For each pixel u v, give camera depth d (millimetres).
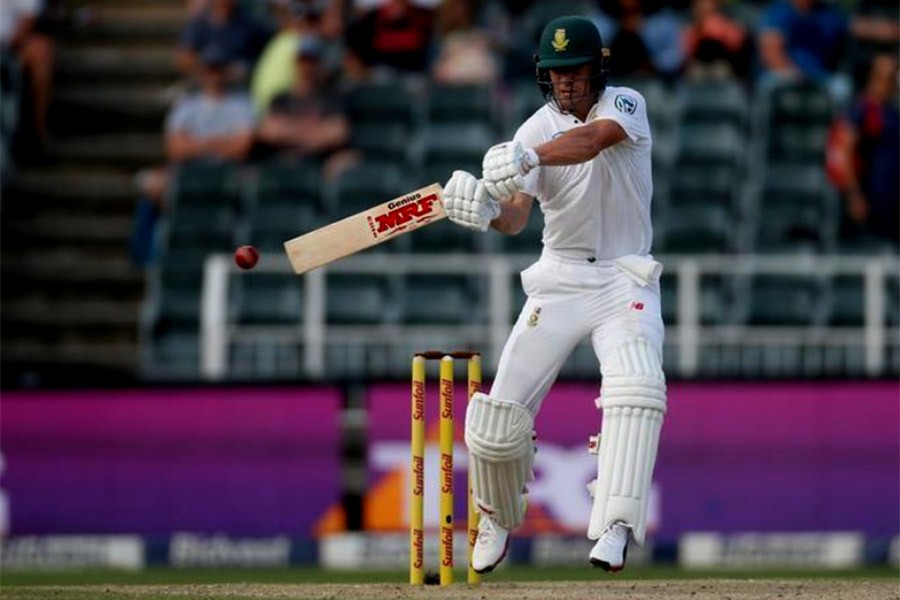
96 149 55656
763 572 38969
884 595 22984
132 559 41469
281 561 41281
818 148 50875
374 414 41531
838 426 41406
